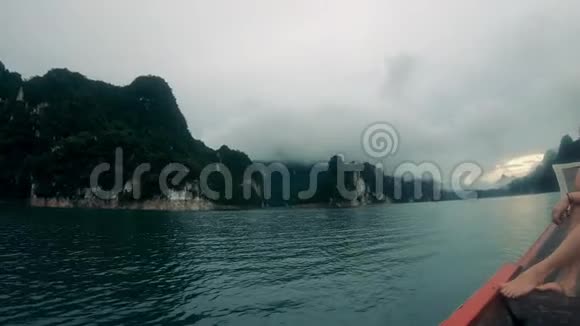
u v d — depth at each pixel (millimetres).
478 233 62719
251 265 40594
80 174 141625
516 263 7625
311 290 29094
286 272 36625
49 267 39469
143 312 24203
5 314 23984
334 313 22969
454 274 33219
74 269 38625
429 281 30734
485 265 37250
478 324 4891
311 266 39500
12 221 87875
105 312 24266
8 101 155000
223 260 43844
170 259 44531
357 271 36062
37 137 149375
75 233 68938
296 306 24766
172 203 154500
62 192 140000
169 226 86188
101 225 83812
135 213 124125
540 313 5164
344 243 57312
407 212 125062
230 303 25938
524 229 64688
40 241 58594
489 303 5293
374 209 154750
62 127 152500
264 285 31297
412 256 43625
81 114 160000
